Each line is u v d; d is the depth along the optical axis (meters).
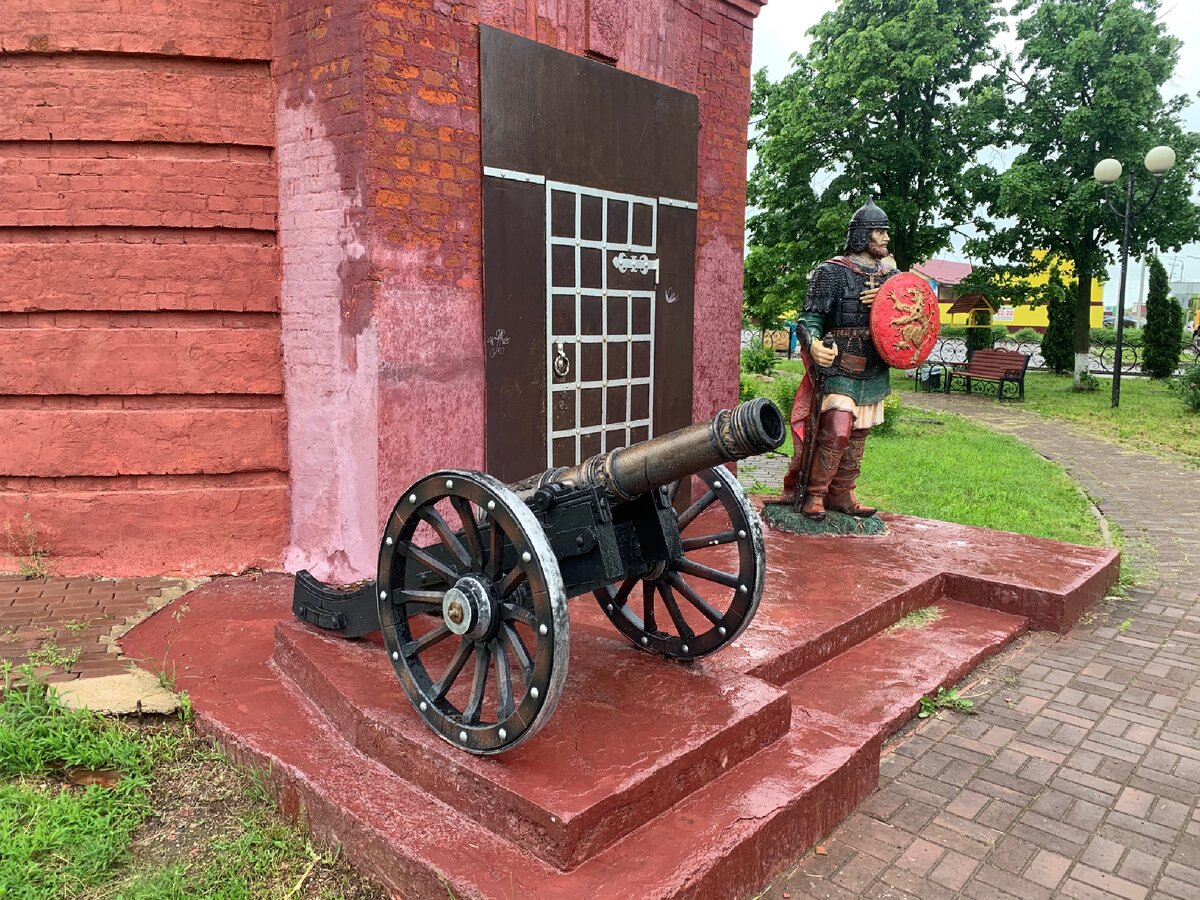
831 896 2.94
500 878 2.58
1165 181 19.73
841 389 6.29
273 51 5.03
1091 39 19.33
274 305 5.27
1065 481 9.95
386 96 4.64
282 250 5.20
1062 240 20.78
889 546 6.27
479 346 5.28
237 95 5.09
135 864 2.96
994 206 21.38
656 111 6.42
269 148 5.16
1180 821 3.42
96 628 4.54
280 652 4.09
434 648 3.91
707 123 7.17
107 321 5.21
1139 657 5.02
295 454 5.36
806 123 21.03
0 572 5.30
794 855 3.10
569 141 5.70
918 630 5.12
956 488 9.45
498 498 2.82
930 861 3.14
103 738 3.49
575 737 3.09
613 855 2.70
